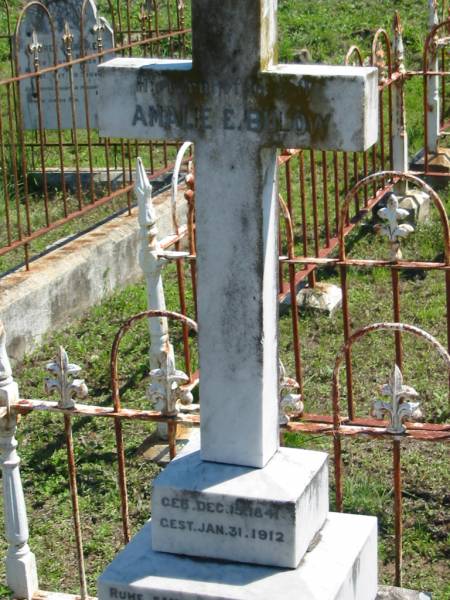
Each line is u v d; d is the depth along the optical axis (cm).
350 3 1162
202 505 326
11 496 385
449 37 739
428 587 401
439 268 435
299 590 318
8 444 381
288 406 361
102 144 803
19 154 819
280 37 1063
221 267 323
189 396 365
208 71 316
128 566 330
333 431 358
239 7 310
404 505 438
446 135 820
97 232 665
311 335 569
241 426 330
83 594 387
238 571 324
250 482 326
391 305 595
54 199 776
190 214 480
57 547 431
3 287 582
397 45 675
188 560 330
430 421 491
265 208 320
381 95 655
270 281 326
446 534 424
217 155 319
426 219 695
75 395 372
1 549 430
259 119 314
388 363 538
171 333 573
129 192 697
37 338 585
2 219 736
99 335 590
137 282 675
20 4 1202
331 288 597
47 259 621
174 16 1127
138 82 323
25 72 841
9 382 376
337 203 612
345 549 332
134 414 369
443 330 566
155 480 330
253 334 323
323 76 309
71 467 378
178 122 322
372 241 669
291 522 320
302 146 314
